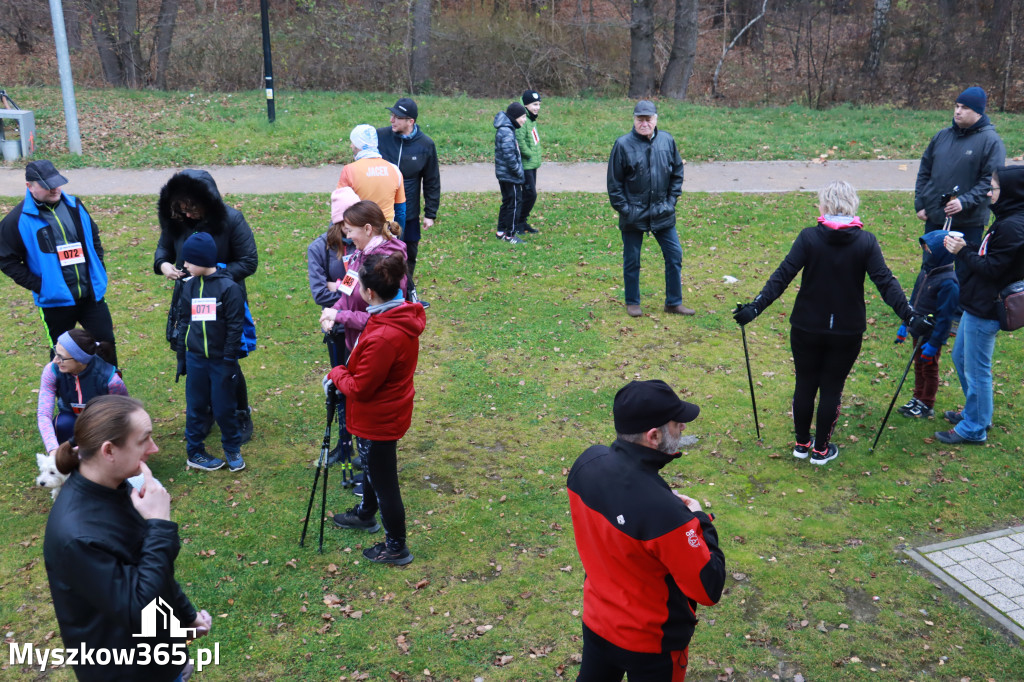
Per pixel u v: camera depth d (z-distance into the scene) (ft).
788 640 13.91
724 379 24.04
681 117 62.28
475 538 16.72
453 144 52.65
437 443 20.52
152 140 51.08
